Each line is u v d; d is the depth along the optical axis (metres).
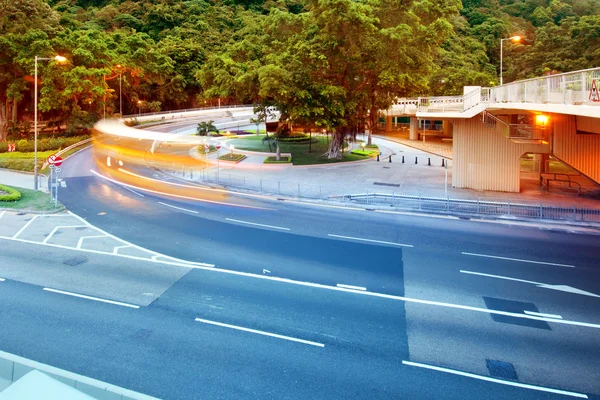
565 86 16.48
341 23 36.44
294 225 22.94
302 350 10.72
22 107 64.75
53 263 17.05
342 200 28.72
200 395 8.91
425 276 15.73
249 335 11.46
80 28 78.75
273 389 9.14
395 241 20.05
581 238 20.38
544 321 12.28
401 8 39.94
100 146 53.91
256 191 32.06
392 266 16.77
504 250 18.66
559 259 17.48
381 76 37.38
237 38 96.56
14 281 15.18
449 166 42.44
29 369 6.94
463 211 25.34
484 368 9.95
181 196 30.64
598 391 9.11
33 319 12.32
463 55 84.56
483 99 28.98
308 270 16.33
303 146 55.28
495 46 96.81
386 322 12.23
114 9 98.94
